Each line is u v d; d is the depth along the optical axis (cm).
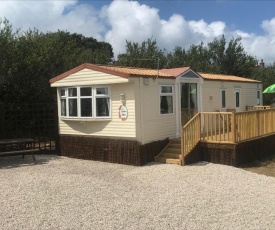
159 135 1423
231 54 3619
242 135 1353
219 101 1847
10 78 1880
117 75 1327
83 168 1289
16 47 1933
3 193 920
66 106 1539
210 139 1372
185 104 1578
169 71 1598
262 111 1520
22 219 719
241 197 877
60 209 780
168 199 859
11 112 1702
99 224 687
